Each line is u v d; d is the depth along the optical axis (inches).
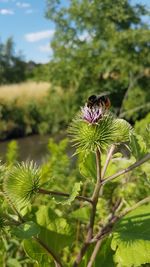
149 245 99.3
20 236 90.5
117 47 1187.3
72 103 1239.5
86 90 1226.6
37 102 1298.0
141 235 101.6
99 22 1272.1
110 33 1227.2
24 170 102.6
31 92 1407.5
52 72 1273.4
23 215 109.3
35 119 1270.9
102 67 1191.6
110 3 1258.0
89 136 98.5
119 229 103.3
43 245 103.7
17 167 105.3
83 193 183.9
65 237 111.7
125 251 100.0
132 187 142.9
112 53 1190.3
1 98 1342.3
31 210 112.6
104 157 124.6
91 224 103.6
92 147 98.3
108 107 105.9
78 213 126.3
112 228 104.0
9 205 102.0
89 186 194.9
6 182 102.0
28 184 99.7
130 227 103.3
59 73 1262.3
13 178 101.4
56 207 177.8
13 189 100.7
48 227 111.3
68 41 1283.2
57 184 209.3
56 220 112.1
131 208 104.7
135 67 1162.6
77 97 1238.3
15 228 92.3
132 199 144.8
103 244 114.2
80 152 104.3
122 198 145.4
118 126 103.4
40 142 1148.5
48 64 1286.9
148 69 1194.0
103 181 99.6
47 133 1258.6
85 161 108.8
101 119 100.7
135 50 1190.3
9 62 2188.7
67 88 1268.5
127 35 1168.8
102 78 1232.8
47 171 209.3
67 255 157.8
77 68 1236.5
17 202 100.8
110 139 99.3
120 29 1310.3
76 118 104.3
